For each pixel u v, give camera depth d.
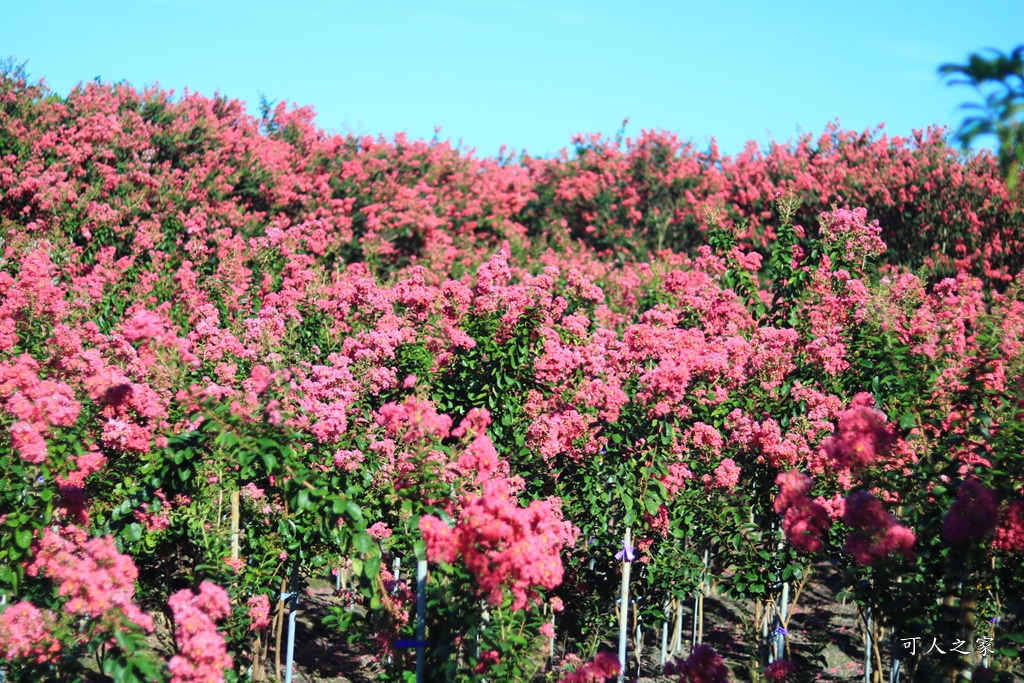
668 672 6.47
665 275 15.13
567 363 9.37
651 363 10.00
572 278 12.79
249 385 7.21
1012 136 3.06
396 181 28.39
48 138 19.34
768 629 10.37
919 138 24.84
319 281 12.66
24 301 9.68
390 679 6.66
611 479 8.72
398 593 6.74
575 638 9.24
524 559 5.75
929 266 20.78
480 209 27.89
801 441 8.81
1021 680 7.19
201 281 15.03
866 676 9.60
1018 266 21.27
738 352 10.48
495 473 8.51
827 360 10.12
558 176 31.34
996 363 8.07
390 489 7.30
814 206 25.62
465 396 9.54
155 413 7.72
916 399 7.62
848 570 6.39
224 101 26.41
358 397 8.45
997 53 2.98
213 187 21.89
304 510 7.14
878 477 6.55
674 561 9.10
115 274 13.47
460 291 10.09
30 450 6.74
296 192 25.31
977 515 5.21
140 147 21.14
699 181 30.22
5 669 6.00
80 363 8.24
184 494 7.53
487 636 6.22
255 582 7.57
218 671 5.41
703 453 9.28
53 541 6.61
